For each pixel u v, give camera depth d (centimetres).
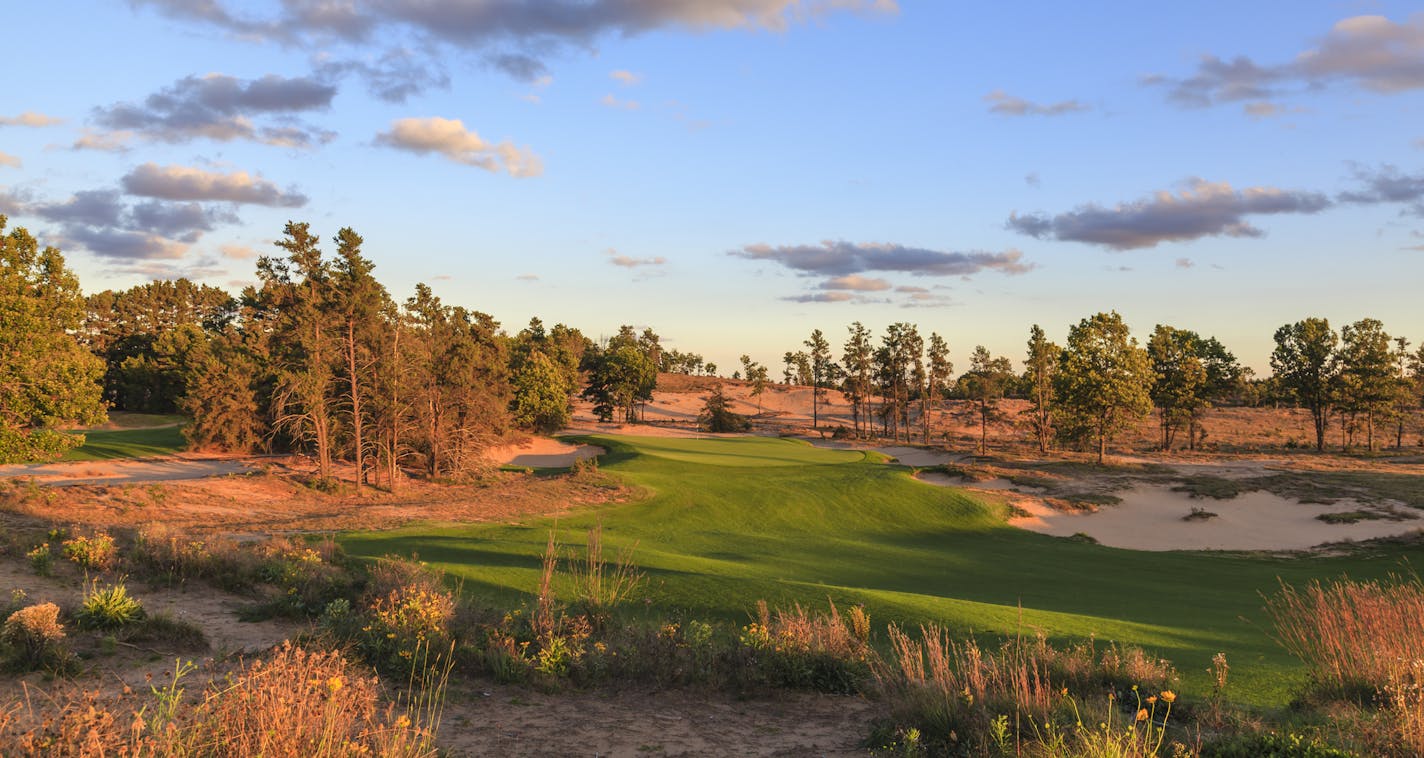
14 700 812
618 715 999
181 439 8050
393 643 1165
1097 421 7631
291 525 4019
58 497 3944
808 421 15588
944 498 5816
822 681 1202
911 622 1952
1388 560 4188
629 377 13225
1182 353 9731
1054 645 1725
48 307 3650
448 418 6750
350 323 6116
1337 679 1088
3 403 3506
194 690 884
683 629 1474
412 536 3734
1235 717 979
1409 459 8356
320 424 6078
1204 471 6588
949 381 18100
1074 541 5044
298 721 644
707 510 5388
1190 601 2930
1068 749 791
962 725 896
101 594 1183
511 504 5269
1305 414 13638
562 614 1391
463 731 883
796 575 3278
